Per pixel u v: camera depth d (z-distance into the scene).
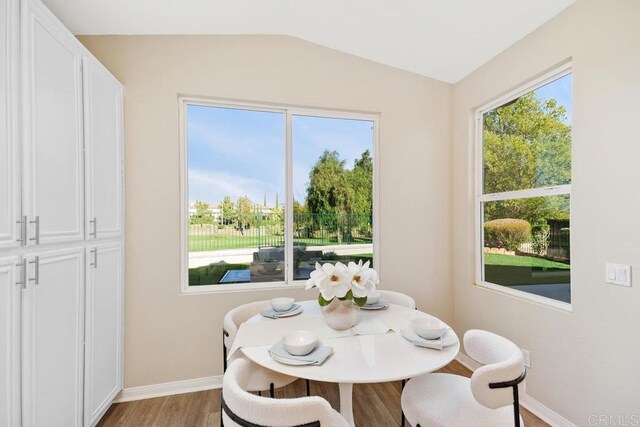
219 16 2.07
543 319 1.86
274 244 2.51
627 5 1.43
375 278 1.55
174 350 2.16
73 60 1.52
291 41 2.42
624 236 1.44
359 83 2.56
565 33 1.73
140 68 2.14
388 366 1.13
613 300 1.49
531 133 2.07
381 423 1.82
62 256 1.43
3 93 1.12
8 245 1.13
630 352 1.42
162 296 2.15
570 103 1.80
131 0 1.80
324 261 2.60
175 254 2.19
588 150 1.61
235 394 0.93
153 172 2.15
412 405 1.29
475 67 2.46
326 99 2.49
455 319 2.72
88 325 1.64
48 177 1.34
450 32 2.10
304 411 0.89
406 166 2.67
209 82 2.26
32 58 1.25
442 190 2.74
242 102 2.39
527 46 1.99
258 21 2.19
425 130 2.71
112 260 1.91
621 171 1.46
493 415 1.21
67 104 1.47
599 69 1.55
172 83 2.19
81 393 1.58
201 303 2.21
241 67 2.32
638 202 1.39
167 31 2.16
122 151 2.06
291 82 2.42
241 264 2.43
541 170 1.99
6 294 1.13
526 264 2.10
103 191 1.81
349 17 2.11
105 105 1.84
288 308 1.78
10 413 1.14
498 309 2.22
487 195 2.44
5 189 1.13
